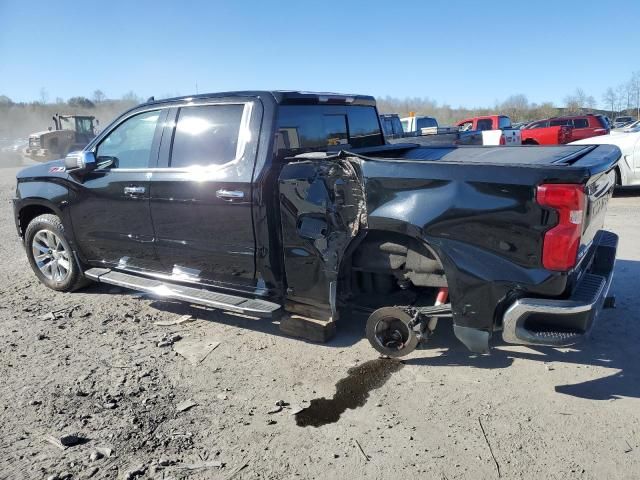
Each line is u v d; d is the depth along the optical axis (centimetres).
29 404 342
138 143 476
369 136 530
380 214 354
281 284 415
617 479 264
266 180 396
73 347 429
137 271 496
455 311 344
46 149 2492
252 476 273
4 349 425
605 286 349
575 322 319
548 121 2212
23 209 572
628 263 602
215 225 426
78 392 354
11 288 584
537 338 320
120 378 376
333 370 382
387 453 289
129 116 485
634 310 470
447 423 315
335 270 383
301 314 419
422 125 2133
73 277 551
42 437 307
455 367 381
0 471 277
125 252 499
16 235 884
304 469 278
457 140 1166
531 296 323
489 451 288
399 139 1051
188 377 377
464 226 331
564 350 402
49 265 568
